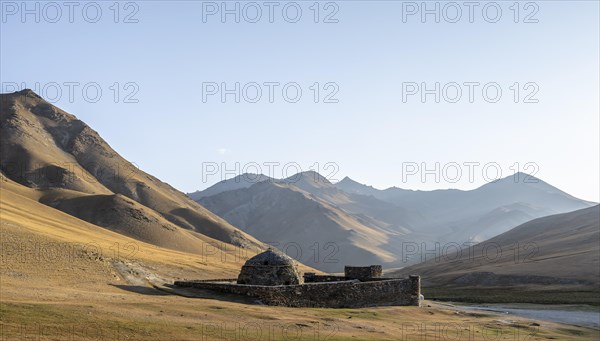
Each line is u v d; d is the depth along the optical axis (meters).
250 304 44.94
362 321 43.28
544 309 72.56
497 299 89.75
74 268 56.22
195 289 50.00
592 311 70.38
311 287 49.38
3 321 29.81
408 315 51.00
